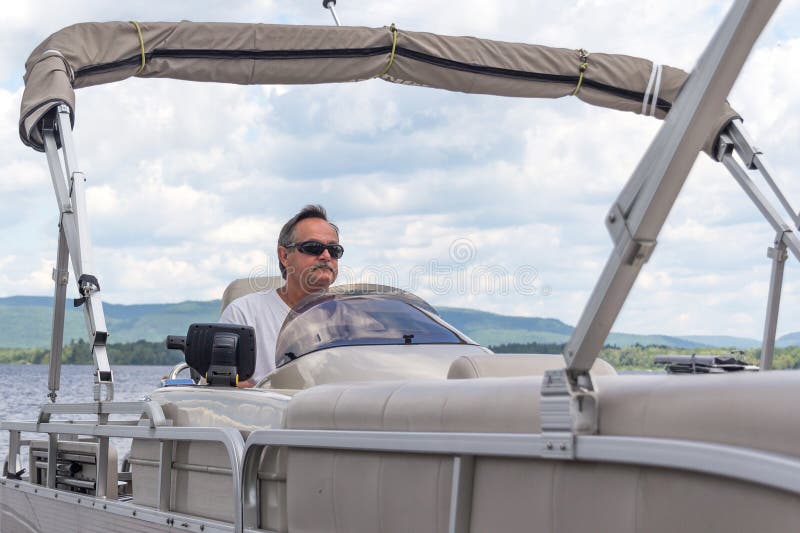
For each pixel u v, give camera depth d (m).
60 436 4.88
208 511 2.82
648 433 1.54
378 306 3.54
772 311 4.00
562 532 1.67
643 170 1.55
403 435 2.00
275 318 4.61
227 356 3.23
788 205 3.99
